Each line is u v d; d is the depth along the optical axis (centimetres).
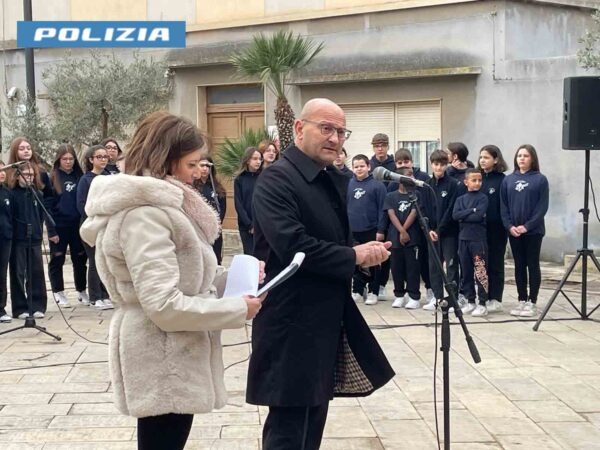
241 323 296
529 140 1190
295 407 348
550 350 704
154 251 282
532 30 1240
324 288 353
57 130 1444
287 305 350
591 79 786
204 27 1496
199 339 297
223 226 1455
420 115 1283
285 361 348
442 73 1234
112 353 295
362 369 366
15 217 849
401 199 883
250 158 951
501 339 746
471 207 845
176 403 290
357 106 1340
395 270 901
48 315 882
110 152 938
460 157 902
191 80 1527
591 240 1155
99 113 1462
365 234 923
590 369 643
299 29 1393
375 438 493
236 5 1468
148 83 1488
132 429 510
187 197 300
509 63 1198
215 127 1530
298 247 344
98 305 919
